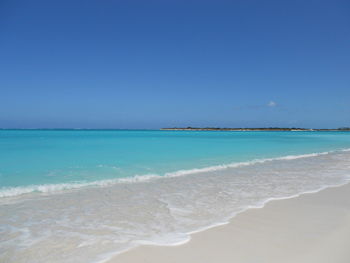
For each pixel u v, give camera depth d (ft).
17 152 61.05
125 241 13.17
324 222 15.78
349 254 11.38
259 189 25.89
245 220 16.28
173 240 13.20
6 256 11.65
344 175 34.47
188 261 10.89
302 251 11.71
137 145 89.76
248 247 12.20
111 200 21.65
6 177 31.55
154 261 10.95
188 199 21.95
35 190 25.18
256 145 98.68
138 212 18.30
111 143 99.30
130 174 34.88
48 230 14.80
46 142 100.32
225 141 124.67
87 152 62.95
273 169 40.09
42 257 11.55
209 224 15.64
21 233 14.37
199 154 62.44
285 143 116.26
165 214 17.79
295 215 17.24
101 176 33.22
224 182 29.60
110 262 10.93
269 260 10.84
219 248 12.14
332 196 22.75
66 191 24.99
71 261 11.12
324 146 100.78
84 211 18.54
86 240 13.37
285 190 25.38
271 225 15.30
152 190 25.49
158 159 51.72
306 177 32.91
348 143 123.85
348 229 14.51
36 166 40.52
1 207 19.48
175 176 33.65
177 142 111.65
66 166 40.86
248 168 41.09
